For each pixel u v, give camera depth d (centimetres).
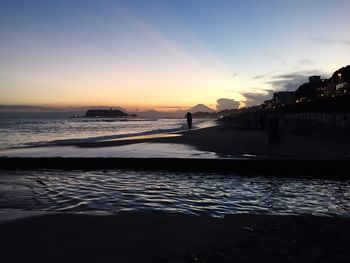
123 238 536
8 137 4419
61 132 5962
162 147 2134
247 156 1588
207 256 464
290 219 644
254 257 459
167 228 585
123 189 1062
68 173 1423
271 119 2267
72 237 540
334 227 593
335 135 2766
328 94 14038
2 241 523
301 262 442
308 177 1326
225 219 643
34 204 871
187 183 1174
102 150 2005
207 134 3469
